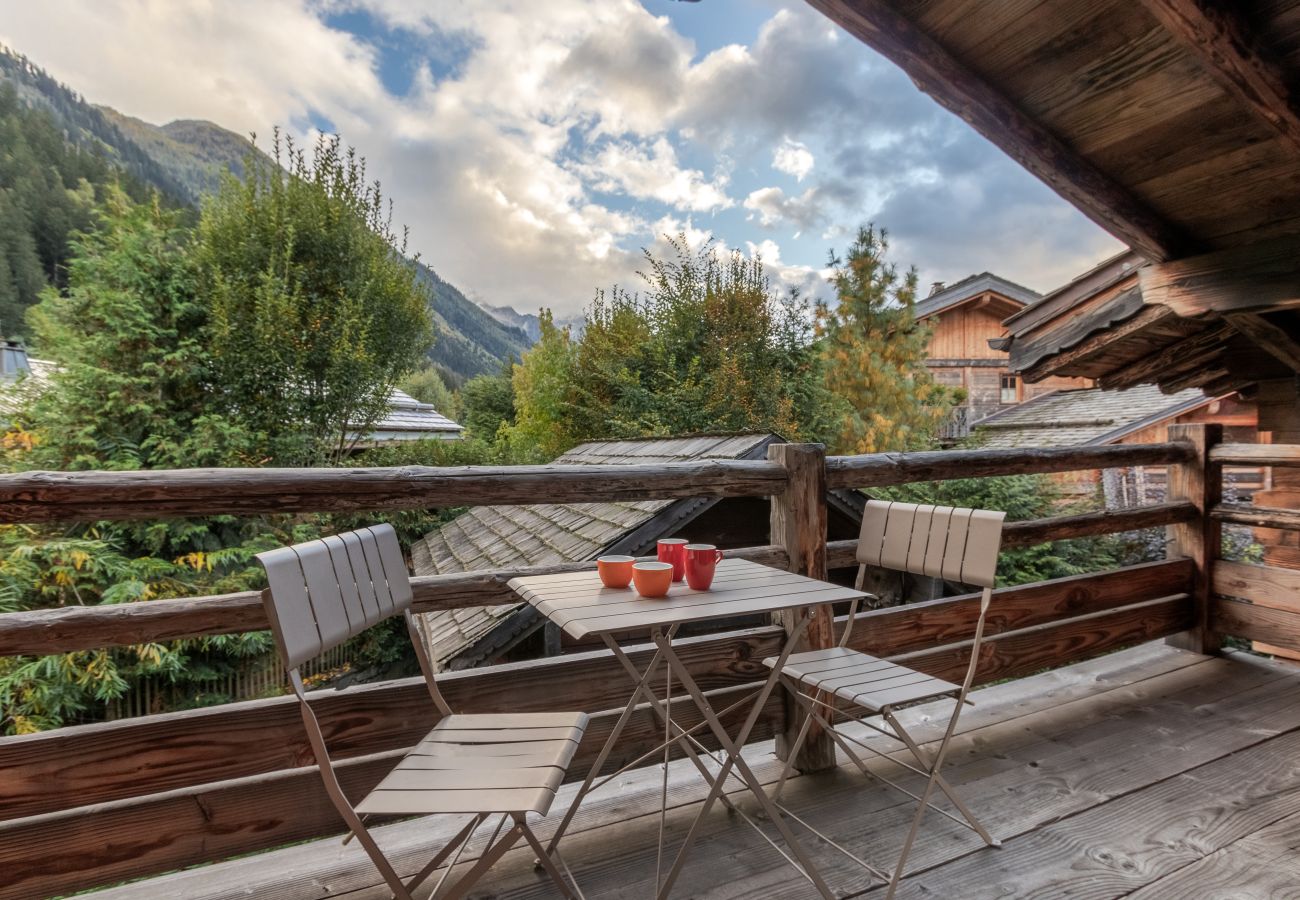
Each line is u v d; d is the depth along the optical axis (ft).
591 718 7.03
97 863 5.23
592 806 7.22
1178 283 10.22
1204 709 9.55
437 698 5.82
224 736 5.66
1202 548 11.67
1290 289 8.84
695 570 5.57
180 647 21.08
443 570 22.06
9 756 5.01
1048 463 10.18
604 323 39.45
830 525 20.75
